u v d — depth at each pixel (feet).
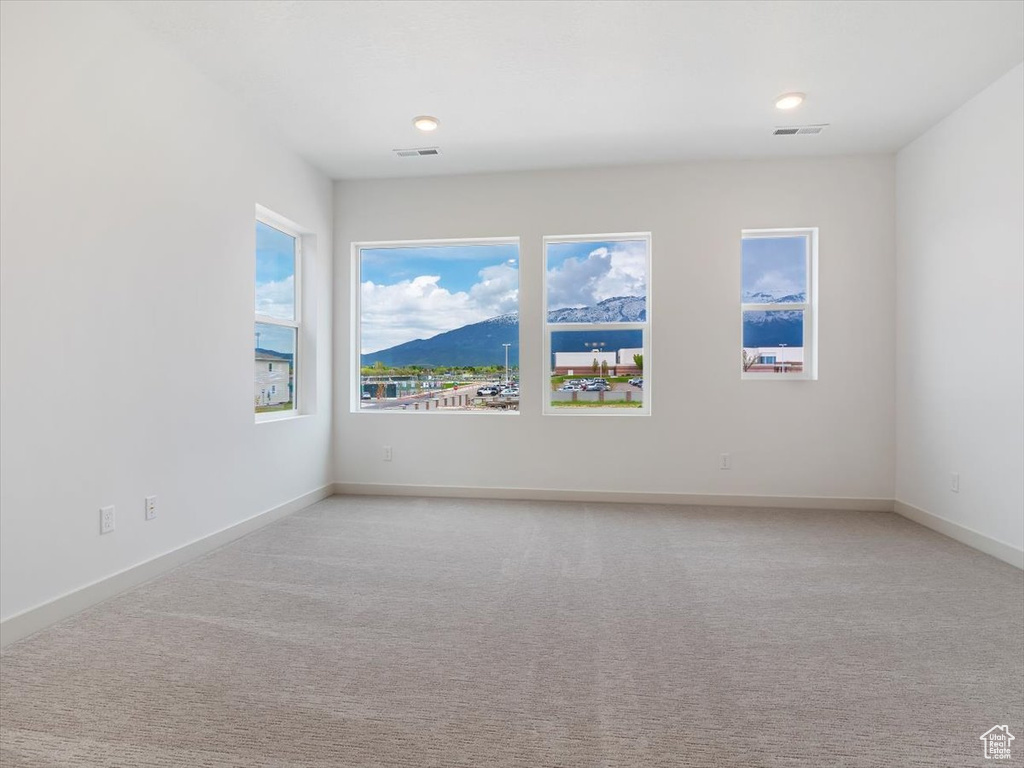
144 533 8.57
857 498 13.48
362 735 4.87
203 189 9.84
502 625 7.09
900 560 9.72
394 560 9.67
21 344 6.61
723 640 6.69
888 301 13.34
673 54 9.20
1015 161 9.57
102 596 7.76
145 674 5.86
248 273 11.21
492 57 9.27
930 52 9.14
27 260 6.67
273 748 4.68
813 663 6.14
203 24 8.34
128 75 8.16
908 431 12.78
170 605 7.68
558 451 14.47
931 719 5.10
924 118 11.50
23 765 4.44
